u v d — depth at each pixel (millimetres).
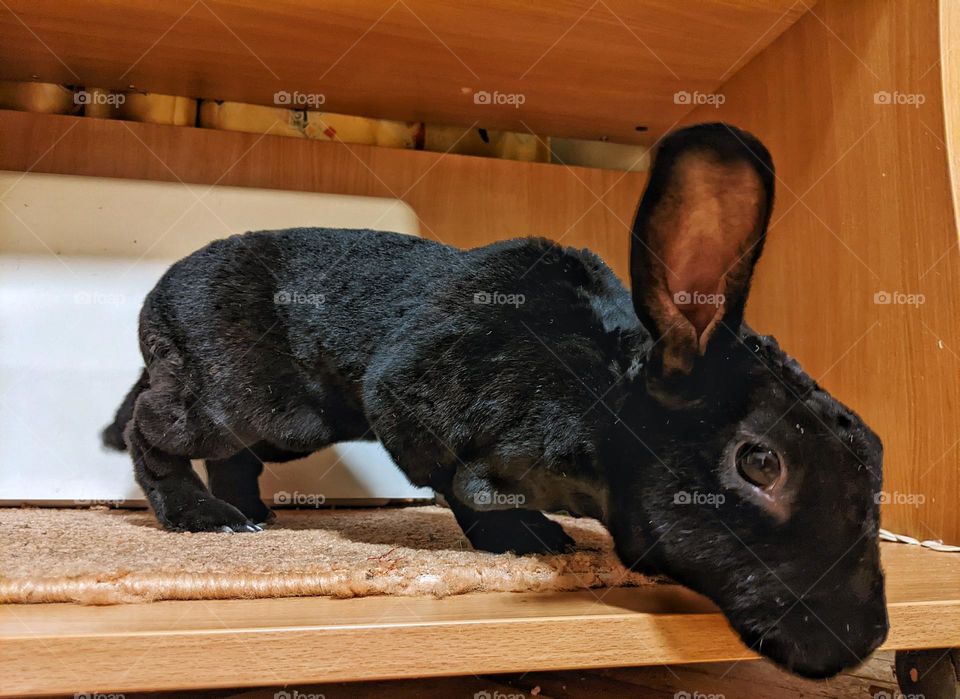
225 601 326
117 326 615
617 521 358
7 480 595
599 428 365
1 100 659
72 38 578
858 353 535
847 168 543
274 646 287
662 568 340
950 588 375
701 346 332
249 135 676
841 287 550
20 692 269
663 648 321
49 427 603
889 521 506
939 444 473
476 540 429
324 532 483
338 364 452
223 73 635
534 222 722
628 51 602
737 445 326
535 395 381
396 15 541
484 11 537
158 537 445
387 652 296
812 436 318
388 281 449
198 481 501
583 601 340
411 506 657
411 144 729
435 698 403
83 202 619
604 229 740
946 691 371
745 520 320
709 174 306
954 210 464
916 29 491
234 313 474
